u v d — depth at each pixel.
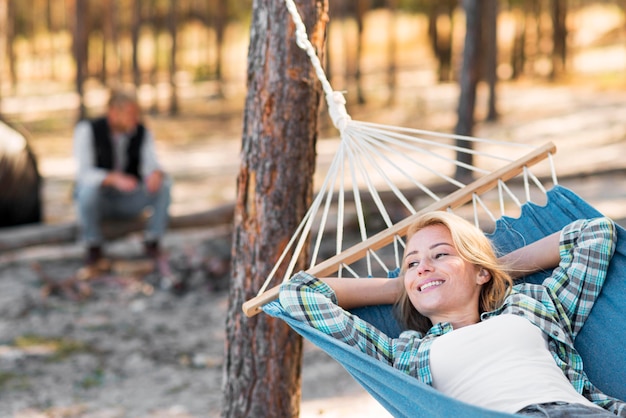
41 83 29.47
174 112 22.45
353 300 3.46
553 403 2.98
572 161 13.32
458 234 3.36
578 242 3.49
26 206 9.75
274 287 3.58
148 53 31.20
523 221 3.74
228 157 16.36
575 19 28.34
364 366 2.93
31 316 7.23
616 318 3.41
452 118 19.09
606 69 24.33
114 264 8.52
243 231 3.96
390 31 21.42
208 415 5.37
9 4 26.06
